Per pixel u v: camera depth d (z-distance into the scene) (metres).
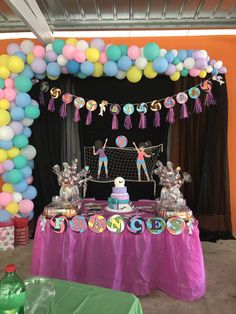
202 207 3.80
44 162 3.84
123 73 3.40
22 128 3.49
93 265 2.42
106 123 3.87
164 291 2.48
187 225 2.39
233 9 3.44
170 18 3.68
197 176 3.84
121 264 2.43
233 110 3.98
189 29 3.84
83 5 3.35
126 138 3.83
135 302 1.19
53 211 2.48
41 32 3.30
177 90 3.72
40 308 1.16
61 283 1.35
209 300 2.39
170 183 2.57
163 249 2.43
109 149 3.89
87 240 2.44
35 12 3.09
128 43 4.01
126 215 2.55
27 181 3.64
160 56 3.28
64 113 3.62
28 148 3.59
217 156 3.77
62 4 3.33
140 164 3.81
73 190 2.66
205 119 3.77
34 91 3.76
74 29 3.81
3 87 3.35
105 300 1.20
